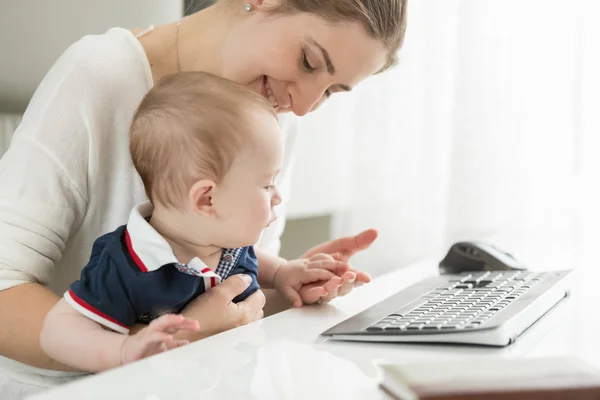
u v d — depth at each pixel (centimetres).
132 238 91
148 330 78
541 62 229
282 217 145
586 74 225
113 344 81
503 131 234
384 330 77
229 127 91
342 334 78
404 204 252
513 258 116
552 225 229
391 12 111
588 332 82
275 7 110
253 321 94
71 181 103
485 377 53
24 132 102
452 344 76
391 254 254
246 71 114
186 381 64
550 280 101
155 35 120
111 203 111
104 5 168
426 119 247
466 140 237
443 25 242
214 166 91
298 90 113
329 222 267
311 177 243
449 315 82
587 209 226
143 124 95
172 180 92
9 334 91
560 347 76
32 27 157
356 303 100
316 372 67
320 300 101
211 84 96
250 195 94
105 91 106
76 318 86
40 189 100
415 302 91
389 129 251
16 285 95
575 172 229
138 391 61
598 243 160
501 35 232
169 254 89
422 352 74
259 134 93
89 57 107
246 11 114
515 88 232
